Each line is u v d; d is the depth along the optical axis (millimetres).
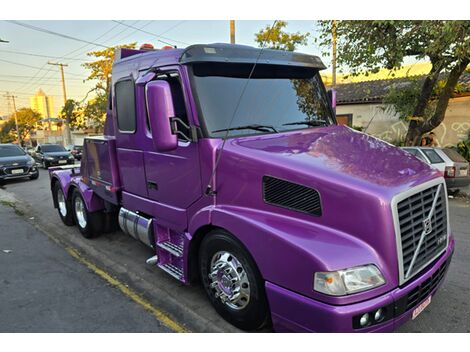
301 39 17547
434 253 3053
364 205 2576
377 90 17438
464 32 8555
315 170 2830
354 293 2471
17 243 6285
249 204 3133
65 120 41531
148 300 4102
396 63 9938
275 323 2855
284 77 3975
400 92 12859
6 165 14570
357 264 2504
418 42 9906
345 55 10633
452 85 11172
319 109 4191
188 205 3670
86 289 4410
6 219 8070
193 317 3646
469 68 11141
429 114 13148
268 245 2812
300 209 2852
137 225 4531
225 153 3244
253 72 3729
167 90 3189
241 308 3260
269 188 3000
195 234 3580
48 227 7273
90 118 36969
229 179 3238
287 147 3275
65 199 6770
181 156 3637
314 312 2539
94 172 5512
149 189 4227
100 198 5891
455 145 14492
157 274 4754
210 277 3549
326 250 2549
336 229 2697
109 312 3850
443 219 3211
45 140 59250
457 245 5547
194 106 3371
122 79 4418
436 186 3064
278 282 2775
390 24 9344
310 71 4250
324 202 2732
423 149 9680
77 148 25359
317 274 2502
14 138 80438
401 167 3061
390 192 2602
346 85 20797
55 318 3744
